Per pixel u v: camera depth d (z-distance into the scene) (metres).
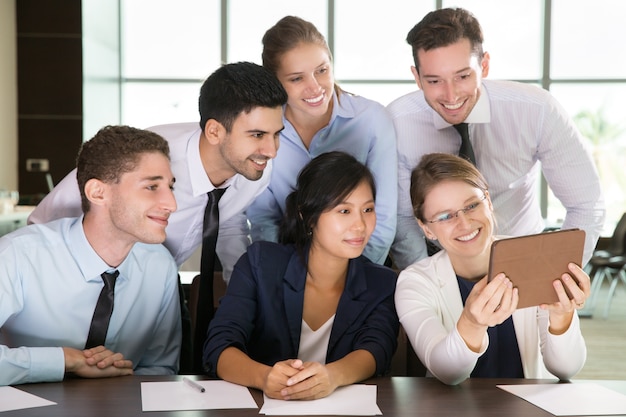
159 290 2.13
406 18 8.76
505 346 1.96
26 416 1.44
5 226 5.85
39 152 8.36
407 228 2.75
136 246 2.11
